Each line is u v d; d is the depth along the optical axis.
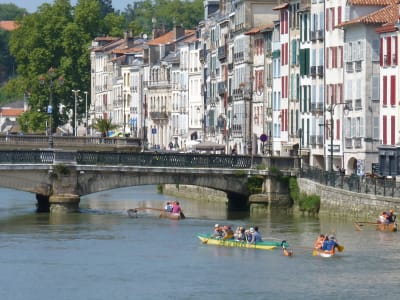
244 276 115.44
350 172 173.88
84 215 157.12
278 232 139.38
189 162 161.50
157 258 124.00
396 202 137.25
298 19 191.00
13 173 156.75
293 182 161.50
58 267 119.50
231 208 168.25
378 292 109.31
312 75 184.88
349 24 171.50
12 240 134.38
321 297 107.75
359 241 131.50
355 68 171.50
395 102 160.62
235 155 162.62
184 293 109.12
